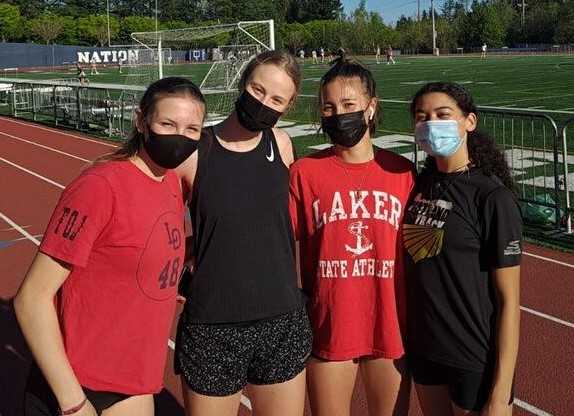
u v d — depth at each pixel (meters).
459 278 2.76
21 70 66.56
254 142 2.91
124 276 2.47
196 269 2.87
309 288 3.15
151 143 2.50
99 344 2.49
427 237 2.84
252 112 2.78
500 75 36.81
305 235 3.12
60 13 97.38
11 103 29.44
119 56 74.75
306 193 3.04
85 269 2.45
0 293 6.68
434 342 2.86
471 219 2.74
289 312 2.94
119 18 96.31
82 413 2.37
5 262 7.87
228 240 2.82
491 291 2.76
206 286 2.84
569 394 4.47
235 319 2.84
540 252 7.68
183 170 2.83
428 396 3.04
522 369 4.83
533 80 32.34
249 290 2.83
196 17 105.12
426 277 2.86
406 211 3.01
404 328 3.10
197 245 2.87
